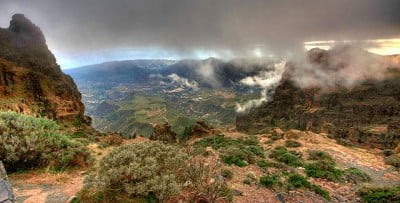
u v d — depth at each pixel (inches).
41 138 561.3
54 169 529.7
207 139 1857.8
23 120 580.4
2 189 285.0
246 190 549.3
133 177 349.7
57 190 418.0
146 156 402.3
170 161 393.4
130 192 332.8
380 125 3885.3
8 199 282.4
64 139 603.8
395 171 975.0
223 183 450.3
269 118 5880.9
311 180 745.6
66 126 2544.3
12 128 553.3
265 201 511.5
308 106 5885.8
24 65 3314.5
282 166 820.0
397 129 3031.5
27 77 2753.4
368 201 614.9
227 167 704.4
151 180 345.1
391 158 1123.3
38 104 2630.4
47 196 388.5
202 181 399.5
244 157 837.8
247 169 733.9
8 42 3572.8
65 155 563.8
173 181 350.6
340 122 4480.8
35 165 537.0
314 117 5009.8
